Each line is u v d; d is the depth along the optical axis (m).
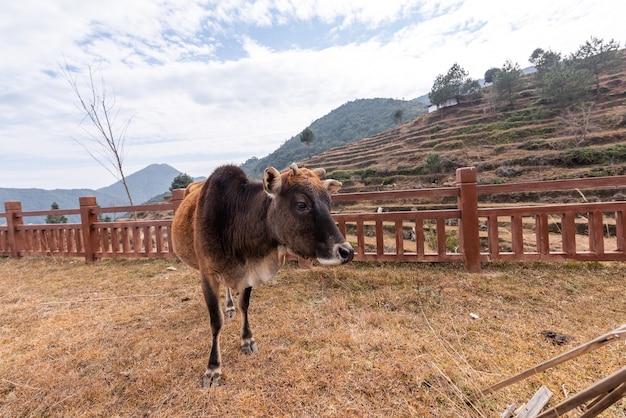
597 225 4.70
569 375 2.40
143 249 7.39
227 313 3.90
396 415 2.11
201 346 3.14
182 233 3.26
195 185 4.13
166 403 2.36
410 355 2.79
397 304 3.92
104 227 7.05
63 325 3.80
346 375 2.53
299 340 3.13
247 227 2.64
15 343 3.38
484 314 3.54
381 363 2.67
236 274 2.81
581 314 3.44
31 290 5.29
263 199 2.60
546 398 1.91
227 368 2.75
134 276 5.88
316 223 2.26
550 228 11.75
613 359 2.56
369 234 14.70
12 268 6.88
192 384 2.55
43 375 2.72
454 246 6.47
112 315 4.09
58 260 7.41
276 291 4.57
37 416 2.28
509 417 1.94
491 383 2.35
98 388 2.53
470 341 2.99
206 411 2.24
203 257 2.79
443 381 2.40
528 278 4.50
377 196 5.35
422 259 5.19
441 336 3.10
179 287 5.13
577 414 2.05
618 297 3.80
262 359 2.85
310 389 2.40
